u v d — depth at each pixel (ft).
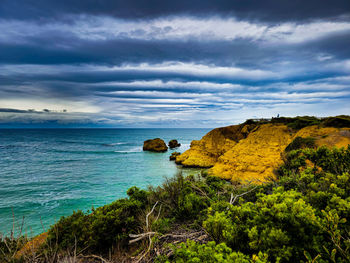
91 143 321.93
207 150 122.93
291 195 8.70
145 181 87.35
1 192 72.18
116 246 15.79
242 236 8.60
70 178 93.81
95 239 15.34
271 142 81.61
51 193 70.95
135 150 220.02
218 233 9.35
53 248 14.16
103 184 82.64
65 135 562.25
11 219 48.75
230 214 10.36
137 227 17.56
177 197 21.74
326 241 7.48
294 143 50.03
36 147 255.09
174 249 8.39
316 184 11.93
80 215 19.57
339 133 45.39
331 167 16.51
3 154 187.83
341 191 9.57
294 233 7.28
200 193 25.40
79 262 13.07
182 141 368.27
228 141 121.08
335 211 7.51
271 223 7.72
